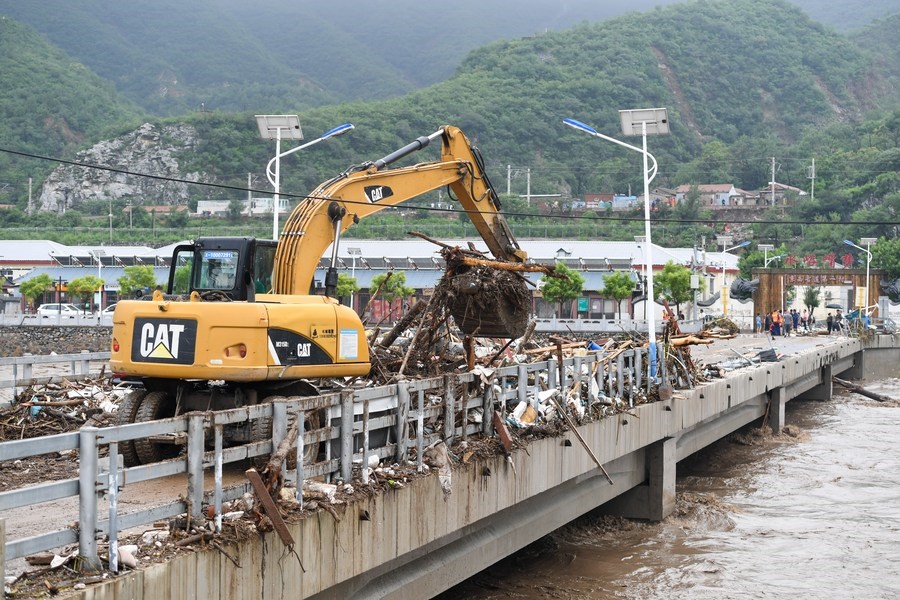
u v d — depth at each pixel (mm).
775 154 155250
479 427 13156
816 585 16141
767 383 29766
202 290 13414
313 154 135875
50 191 141375
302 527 9023
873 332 58219
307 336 11758
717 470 26578
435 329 15211
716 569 16875
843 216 125125
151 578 7395
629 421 17828
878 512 21562
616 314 71000
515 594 15281
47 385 17484
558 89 177000
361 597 10680
